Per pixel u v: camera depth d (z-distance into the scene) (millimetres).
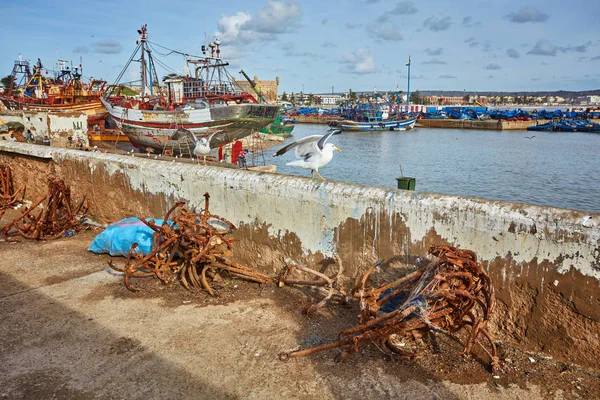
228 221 4598
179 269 4484
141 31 30969
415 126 93312
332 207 3895
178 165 5238
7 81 53938
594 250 2711
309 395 2748
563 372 2857
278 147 43594
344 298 3801
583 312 2811
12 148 7621
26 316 3785
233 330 3525
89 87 40844
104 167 6070
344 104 111125
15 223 5941
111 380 2908
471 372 2924
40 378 2934
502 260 3092
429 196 3428
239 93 31156
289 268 4090
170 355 3186
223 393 2777
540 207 2980
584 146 52156
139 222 5258
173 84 30500
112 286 4395
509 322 3141
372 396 2730
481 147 51312
